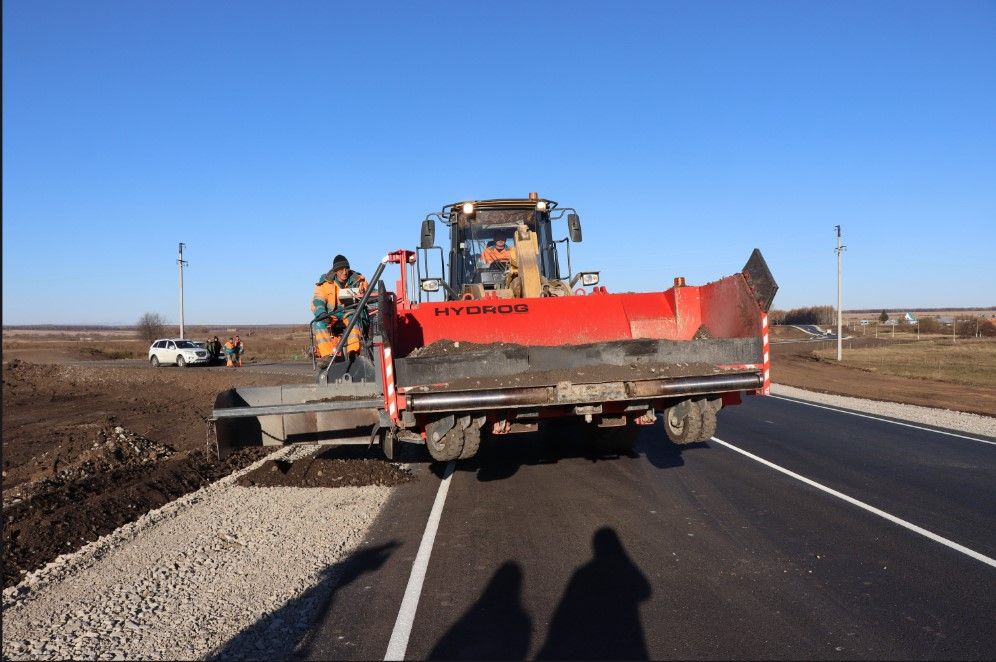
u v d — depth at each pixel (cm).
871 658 398
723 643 419
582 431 1055
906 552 583
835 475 896
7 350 6297
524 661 401
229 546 620
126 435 1198
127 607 485
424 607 481
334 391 768
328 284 899
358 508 753
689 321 890
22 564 588
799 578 525
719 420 1482
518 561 572
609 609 472
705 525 669
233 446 732
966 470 927
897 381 2683
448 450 687
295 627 453
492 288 1051
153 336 8912
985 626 437
